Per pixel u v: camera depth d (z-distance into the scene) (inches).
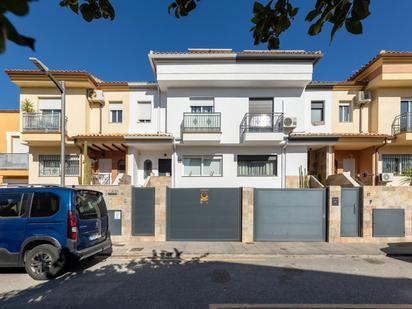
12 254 230.2
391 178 504.1
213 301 183.3
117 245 338.3
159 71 514.6
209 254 301.3
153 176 551.8
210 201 369.7
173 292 198.1
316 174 594.9
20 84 536.4
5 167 616.1
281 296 192.2
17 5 34.7
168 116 543.8
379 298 190.2
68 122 548.1
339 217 362.6
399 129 531.8
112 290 201.8
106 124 575.2
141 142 523.2
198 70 514.9
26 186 258.1
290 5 98.0
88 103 567.2
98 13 100.0
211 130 516.7
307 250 319.0
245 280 223.1
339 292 199.6
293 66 511.5
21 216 234.2
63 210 233.9
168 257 293.4
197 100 549.3
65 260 229.5
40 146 570.6
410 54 495.8
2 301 184.1
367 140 516.4
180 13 108.7
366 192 362.9
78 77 531.5
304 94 553.6
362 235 360.5
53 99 555.8
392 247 334.3
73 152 563.8
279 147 543.5
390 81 516.1
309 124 567.2
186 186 540.4
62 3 97.9
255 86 540.7
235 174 543.8
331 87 567.5
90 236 254.4
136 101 576.1
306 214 369.4
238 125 538.9
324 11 79.7
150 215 368.8
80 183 537.0
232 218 369.1
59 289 204.4
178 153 547.5
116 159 603.2
